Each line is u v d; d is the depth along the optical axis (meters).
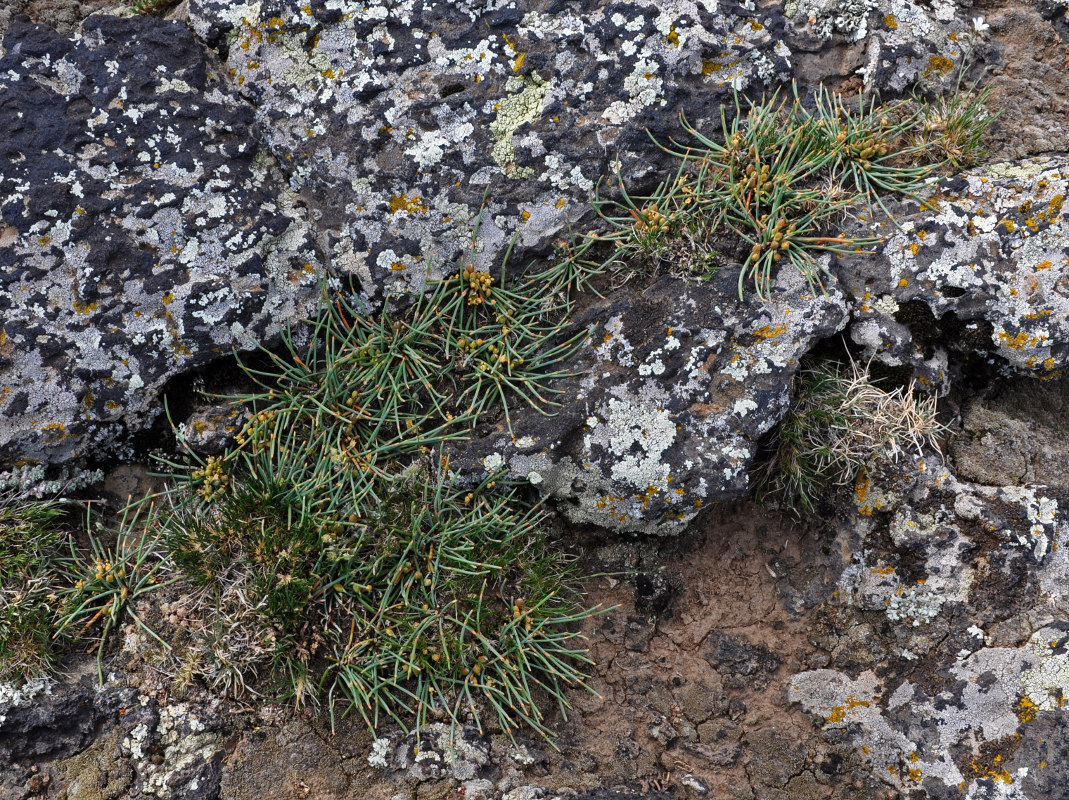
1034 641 0.96
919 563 0.98
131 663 0.94
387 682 0.94
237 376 0.99
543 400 0.98
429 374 0.99
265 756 0.93
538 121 0.99
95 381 0.96
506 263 1.00
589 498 0.98
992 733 0.95
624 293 0.99
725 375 0.98
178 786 0.92
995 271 0.98
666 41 1.00
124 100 0.97
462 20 0.99
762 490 1.00
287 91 0.99
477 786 0.93
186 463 0.98
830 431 0.98
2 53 0.97
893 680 0.97
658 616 0.99
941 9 1.04
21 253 0.95
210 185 0.97
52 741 0.92
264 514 0.96
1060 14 1.05
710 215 0.99
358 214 0.99
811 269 0.98
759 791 0.96
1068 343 0.97
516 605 0.96
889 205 0.99
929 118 1.01
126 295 0.96
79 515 0.97
